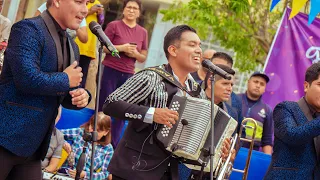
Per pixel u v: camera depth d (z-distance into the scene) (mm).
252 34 20875
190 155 8117
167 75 8359
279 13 20875
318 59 15328
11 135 7250
